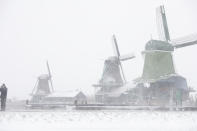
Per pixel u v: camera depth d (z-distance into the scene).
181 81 67.81
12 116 24.12
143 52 70.69
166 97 64.62
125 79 98.62
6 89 31.16
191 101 74.62
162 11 72.06
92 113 30.14
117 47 99.25
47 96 119.31
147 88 67.81
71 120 21.80
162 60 67.88
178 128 17.70
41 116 24.86
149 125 19.34
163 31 71.88
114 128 17.62
